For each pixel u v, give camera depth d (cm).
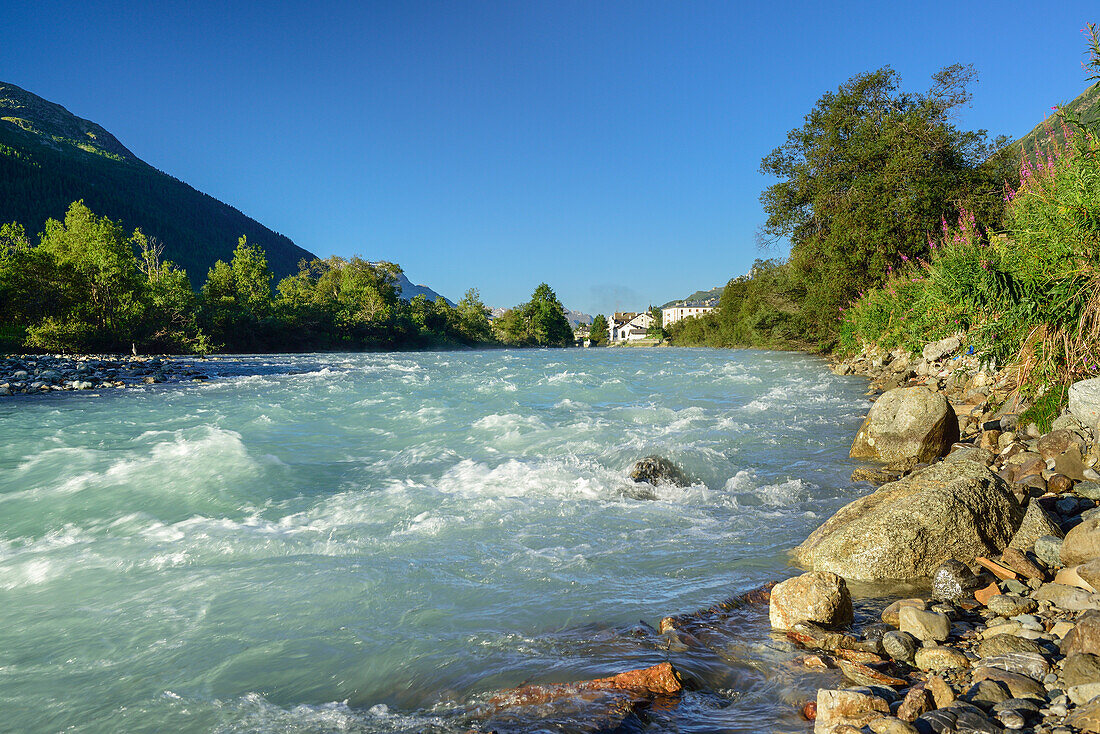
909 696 254
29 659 339
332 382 2106
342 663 330
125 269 5028
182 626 375
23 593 423
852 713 254
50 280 4656
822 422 1102
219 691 307
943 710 243
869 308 2394
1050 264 728
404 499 650
